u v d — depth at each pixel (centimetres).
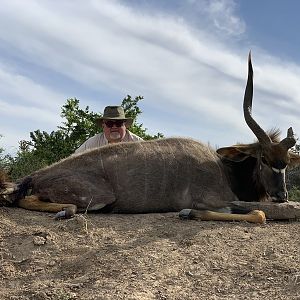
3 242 181
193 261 166
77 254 173
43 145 435
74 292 147
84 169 225
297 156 236
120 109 298
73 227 195
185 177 229
